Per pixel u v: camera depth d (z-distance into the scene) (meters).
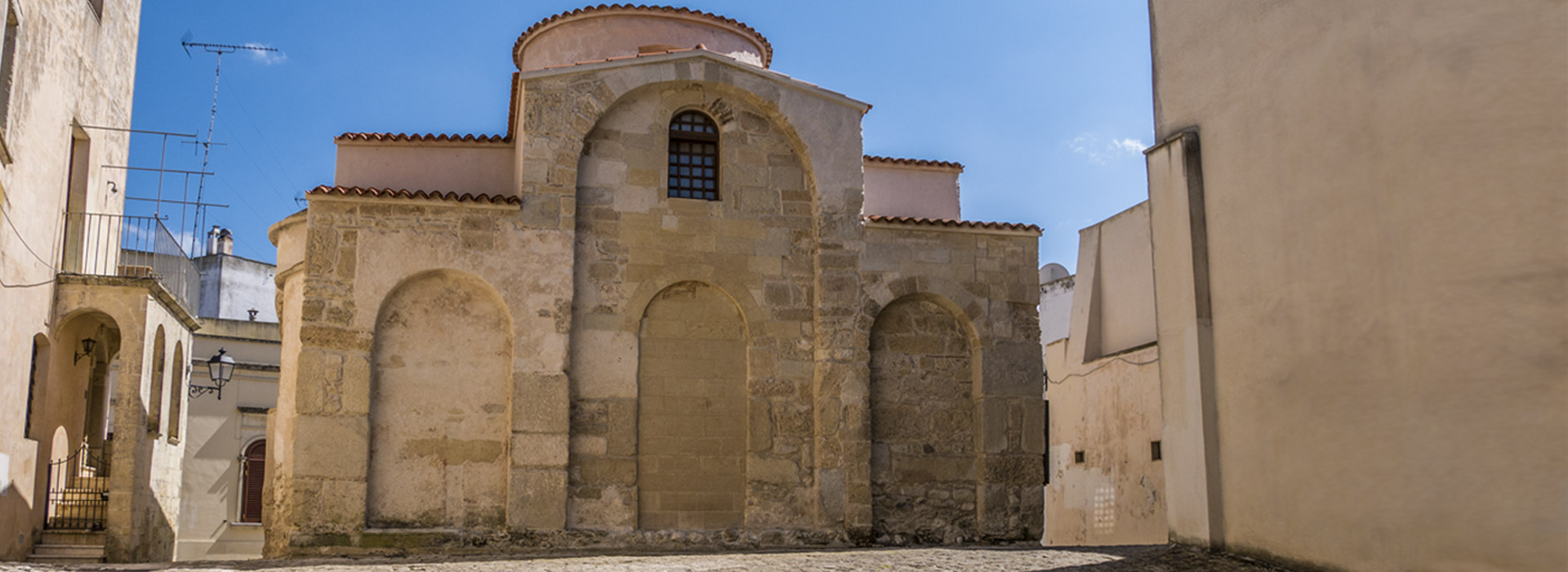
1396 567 12.12
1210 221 15.68
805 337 21.55
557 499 19.66
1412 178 12.15
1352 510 12.78
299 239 22.72
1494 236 11.35
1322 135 13.52
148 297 22.47
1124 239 29.44
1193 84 16.22
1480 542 11.23
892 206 23.97
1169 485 16.23
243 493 37.16
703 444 20.78
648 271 21.05
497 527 19.56
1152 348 26.11
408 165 21.84
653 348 20.92
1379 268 12.59
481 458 19.81
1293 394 13.84
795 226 21.92
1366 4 12.88
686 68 21.70
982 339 22.17
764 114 22.27
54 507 22.72
